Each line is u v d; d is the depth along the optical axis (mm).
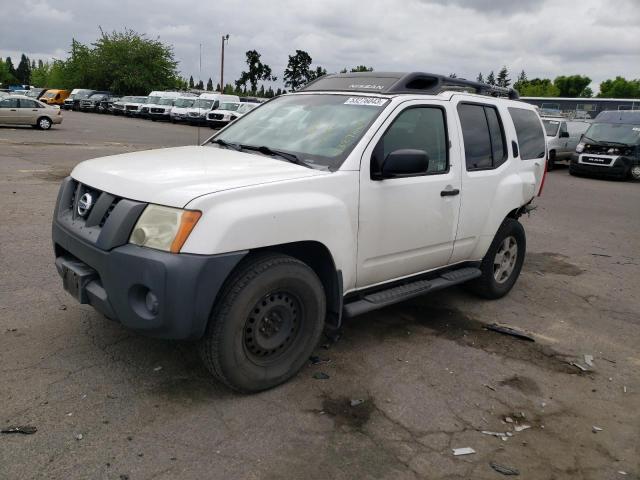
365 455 3025
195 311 3066
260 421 3256
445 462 3023
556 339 4863
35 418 3115
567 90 97375
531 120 5906
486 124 5113
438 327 4906
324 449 3049
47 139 21031
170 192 3115
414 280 4645
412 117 4293
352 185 3758
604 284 6668
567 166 22688
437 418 3443
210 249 3043
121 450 2906
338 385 3738
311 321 3703
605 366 4391
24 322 4324
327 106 4410
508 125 5355
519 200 5457
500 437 3301
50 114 26156
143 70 60219
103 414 3205
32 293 4910
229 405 3396
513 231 5590
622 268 7477
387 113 4066
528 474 2982
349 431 3230
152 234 3086
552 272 7059
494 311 5434
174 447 2965
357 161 3809
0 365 3660
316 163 3844
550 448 3232
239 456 2936
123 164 3717
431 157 4453
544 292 6199
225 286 3268
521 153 5625
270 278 3361
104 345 4020
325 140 4031
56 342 4027
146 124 35688
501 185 5176
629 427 3518
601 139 18750
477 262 5246
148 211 3129
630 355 4641
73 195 3811
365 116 4105
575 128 22016
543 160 6031
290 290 3521
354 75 4816
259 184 3320
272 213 3273
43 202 8844
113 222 3180
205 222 3055
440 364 4176
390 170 3793
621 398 3887
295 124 4363
